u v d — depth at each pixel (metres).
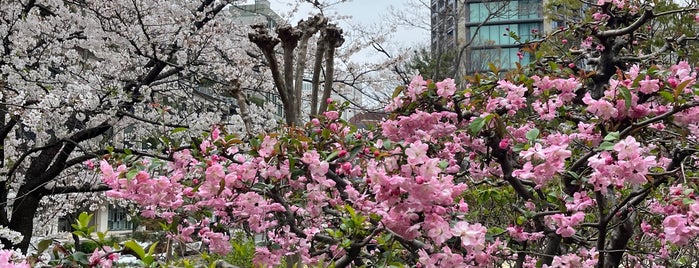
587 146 2.48
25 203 6.25
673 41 4.41
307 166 2.39
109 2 6.00
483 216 4.11
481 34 20.92
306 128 3.03
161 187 2.41
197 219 2.75
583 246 3.04
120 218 12.59
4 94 5.14
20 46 5.21
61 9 5.64
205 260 2.50
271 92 7.22
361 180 2.67
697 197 2.14
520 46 4.86
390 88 9.76
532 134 2.12
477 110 2.93
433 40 15.98
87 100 5.12
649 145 2.86
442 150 3.10
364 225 2.08
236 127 6.22
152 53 6.45
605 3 4.24
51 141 6.23
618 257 2.69
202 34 6.36
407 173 1.88
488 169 3.44
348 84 8.09
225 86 6.91
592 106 2.36
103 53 5.93
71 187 6.49
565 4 8.55
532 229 2.88
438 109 2.83
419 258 1.98
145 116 6.45
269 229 2.94
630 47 4.41
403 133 2.74
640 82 2.35
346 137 2.62
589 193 2.81
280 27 3.43
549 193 2.46
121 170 2.38
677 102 2.26
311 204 2.65
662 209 2.49
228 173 2.52
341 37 3.82
